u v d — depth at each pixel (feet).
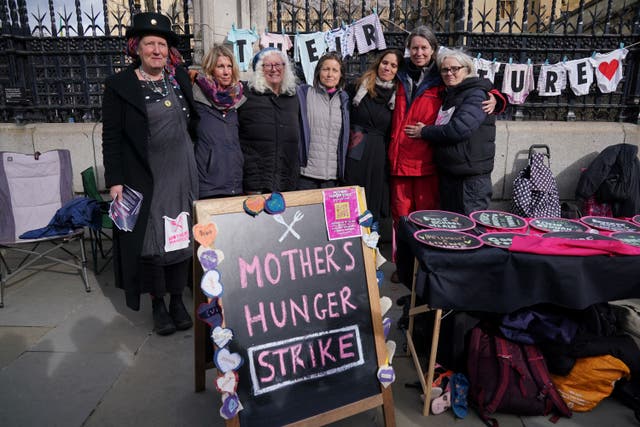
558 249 6.53
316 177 10.75
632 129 14.70
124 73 8.43
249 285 5.72
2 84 14.82
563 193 14.97
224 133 9.43
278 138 9.75
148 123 8.48
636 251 6.57
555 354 7.09
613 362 6.91
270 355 5.68
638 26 14.64
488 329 7.28
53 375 7.82
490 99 9.49
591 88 14.92
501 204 14.96
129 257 8.73
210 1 13.28
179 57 9.09
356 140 11.07
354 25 13.73
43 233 11.07
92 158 14.83
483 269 6.54
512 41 14.53
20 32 14.60
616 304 9.23
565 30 14.67
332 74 10.32
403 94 10.77
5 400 7.13
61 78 14.85
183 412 6.93
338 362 6.06
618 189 13.35
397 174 11.00
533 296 6.57
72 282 11.98
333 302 6.16
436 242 6.82
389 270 12.98
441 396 6.95
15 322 9.73
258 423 5.46
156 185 8.74
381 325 6.35
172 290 9.43
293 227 6.08
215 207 5.64
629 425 6.75
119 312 10.28
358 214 6.45
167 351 8.66
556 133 14.55
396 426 6.67
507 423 6.79
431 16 14.83
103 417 6.79
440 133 9.54
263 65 9.55
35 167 12.21
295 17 14.28
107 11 14.58
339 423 6.70
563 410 6.79
